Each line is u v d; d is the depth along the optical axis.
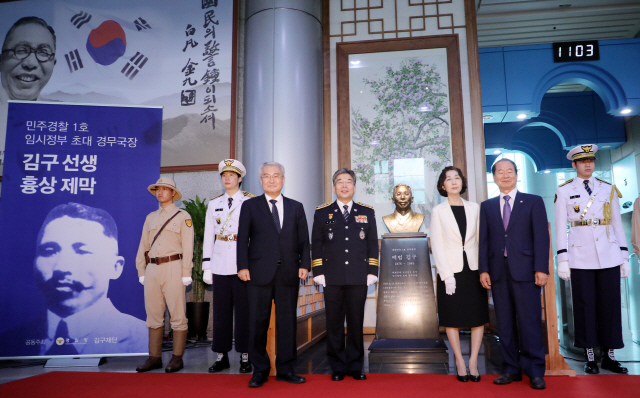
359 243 2.88
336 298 2.85
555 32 7.78
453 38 5.18
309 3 5.16
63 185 3.63
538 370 2.57
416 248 3.88
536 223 2.72
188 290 4.97
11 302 3.49
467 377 2.73
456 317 2.76
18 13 5.62
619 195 3.26
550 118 9.52
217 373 3.12
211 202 3.49
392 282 3.85
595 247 3.14
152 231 3.42
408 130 5.14
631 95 7.19
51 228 3.58
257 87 4.93
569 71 7.46
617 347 3.04
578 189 3.31
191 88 5.28
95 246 3.57
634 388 2.52
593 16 7.25
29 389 2.69
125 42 5.45
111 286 3.53
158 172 3.70
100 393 2.57
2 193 3.60
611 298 3.09
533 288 2.69
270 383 2.76
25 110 3.71
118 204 3.63
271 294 2.82
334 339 2.86
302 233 2.92
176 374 3.09
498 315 2.75
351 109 5.26
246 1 5.27
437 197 4.98
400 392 2.48
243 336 3.16
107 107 3.77
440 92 5.14
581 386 2.58
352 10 5.45
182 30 5.40
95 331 3.48
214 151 5.12
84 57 5.46
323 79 5.33
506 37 7.96
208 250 3.36
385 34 5.35
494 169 2.92
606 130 9.32
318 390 2.56
